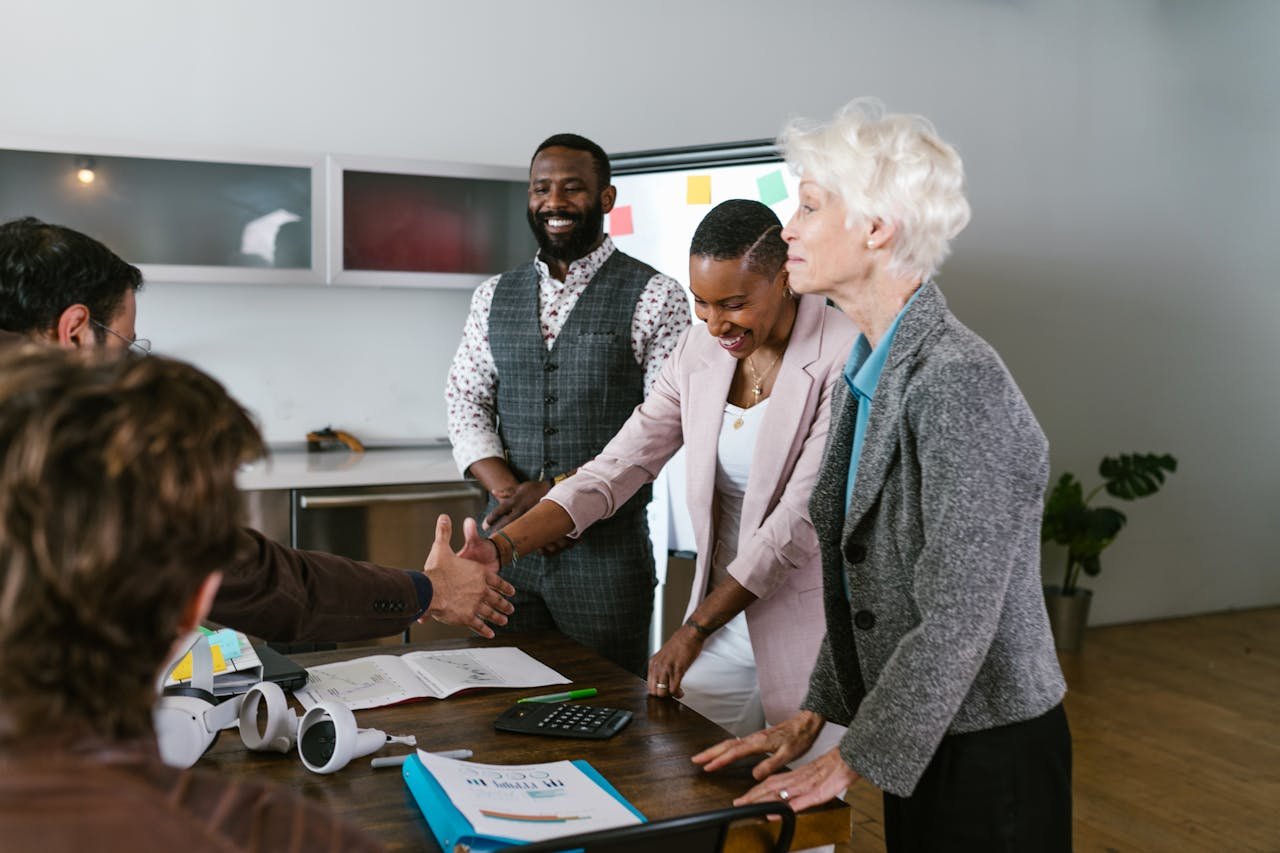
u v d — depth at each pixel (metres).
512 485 2.45
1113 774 3.40
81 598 0.57
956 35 4.50
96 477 0.57
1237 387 5.28
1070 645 4.68
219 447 0.63
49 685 0.57
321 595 1.47
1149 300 5.02
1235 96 5.09
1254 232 5.22
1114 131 4.86
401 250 3.42
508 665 1.75
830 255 1.34
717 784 1.32
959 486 1.19
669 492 3.42
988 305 4.71
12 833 0.54
